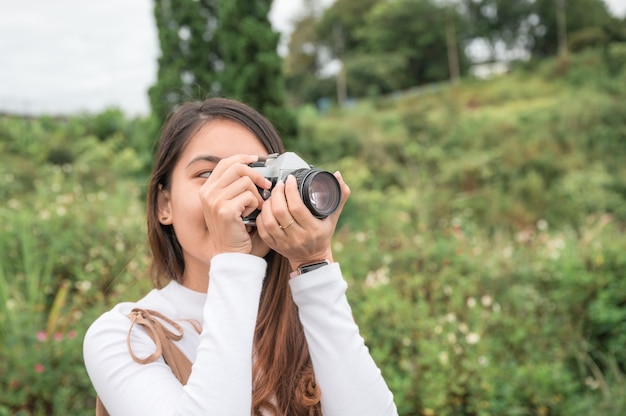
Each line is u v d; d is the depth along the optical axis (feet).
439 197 28.71
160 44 23.21
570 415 10.19
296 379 3.57
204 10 24.14
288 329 3.70
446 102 70.74
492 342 11.49
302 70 197.67
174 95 22.68
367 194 28.43
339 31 189.67
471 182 33.76
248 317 2.93
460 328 11.11
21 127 40.98
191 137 3.53
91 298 12.77
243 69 23.97
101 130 48.83
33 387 9.42
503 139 42.09
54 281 13.65
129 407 3.03
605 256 13.70
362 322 11.23
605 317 12.44
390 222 22.02
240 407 2.77
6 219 16.02
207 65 23.85
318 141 41.63
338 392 3.09
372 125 49.08
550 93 76.33
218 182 3.07
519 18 187.83
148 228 3.84
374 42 172.96
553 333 12.55
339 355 3.13
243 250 3.08
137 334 3.29
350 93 158.92
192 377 2.83
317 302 3.19
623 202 29.27
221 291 2.97
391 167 37.45
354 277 14.11
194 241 3.46
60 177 25.12
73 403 9.63
